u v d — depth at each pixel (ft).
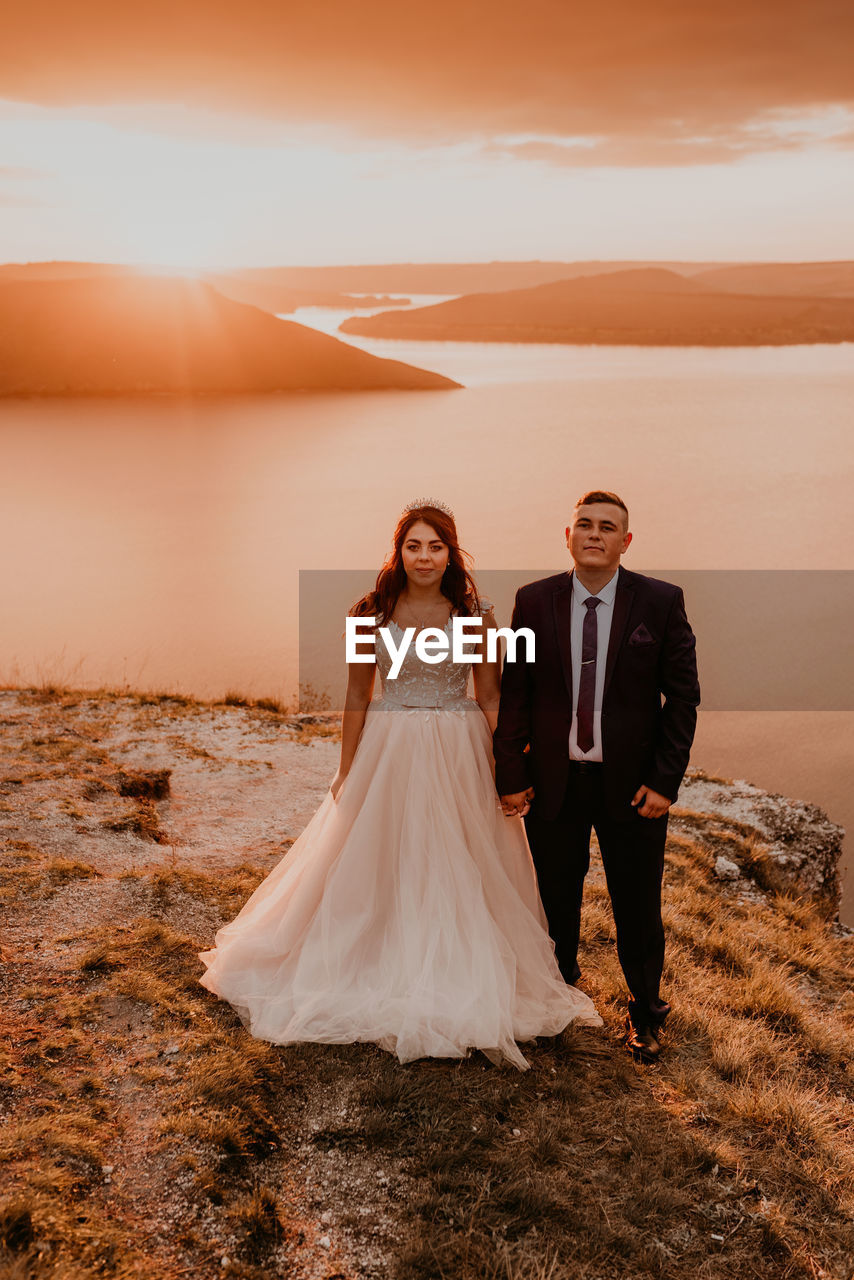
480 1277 7.63
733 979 15.14
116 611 353.31
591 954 14.49
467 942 10.72
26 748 23.25
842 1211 8.94
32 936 12.52
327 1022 10.52
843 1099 11.60
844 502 615.16
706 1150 9.48
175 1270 7.32
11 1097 9.10
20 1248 7.13
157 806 20.84
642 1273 7.92
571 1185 8.79
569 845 11.28
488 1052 10.51
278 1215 8.07
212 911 14.06
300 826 20.04
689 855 22.09
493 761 11.68
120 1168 8.33
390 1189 8.51
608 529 10.15
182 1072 9.72
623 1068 10.87
